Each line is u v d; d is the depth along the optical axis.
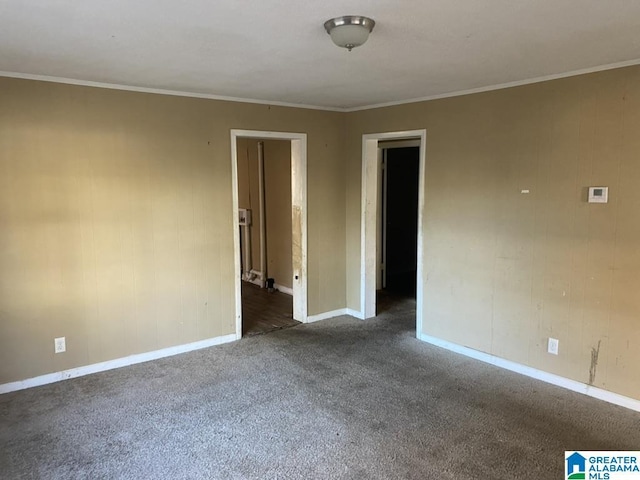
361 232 5.11
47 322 3.52
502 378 3.65
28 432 2.88
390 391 3.43
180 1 1.92
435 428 2.92
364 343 4.45
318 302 5.17
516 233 3.66
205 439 2.80
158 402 3.28
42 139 3.38
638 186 2.97
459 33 2.37
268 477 2.44
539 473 2.46
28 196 3.37
